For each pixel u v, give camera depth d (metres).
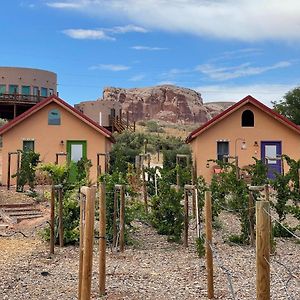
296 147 26.69
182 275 9.62
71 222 13.07
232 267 10.31
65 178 13.45
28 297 8.12
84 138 27.06
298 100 50.78
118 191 12.86
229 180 13.90
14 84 49.84
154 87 174.00
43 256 11.48
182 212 13.41
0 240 13.49
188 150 38.59
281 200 14.08
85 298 6.73
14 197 19.73
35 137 26.67
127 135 50.78
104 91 165.38
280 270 9.91
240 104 26.34
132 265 10.55
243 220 13.04
